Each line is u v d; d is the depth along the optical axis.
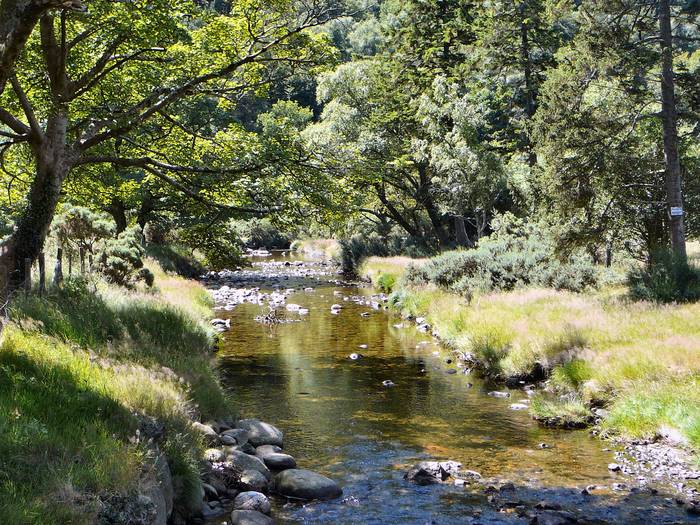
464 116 33.88
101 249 18.69
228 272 39.97
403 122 39.59
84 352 8.20
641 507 6.86
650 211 20.48
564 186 20.05
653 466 8.09
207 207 15.84
